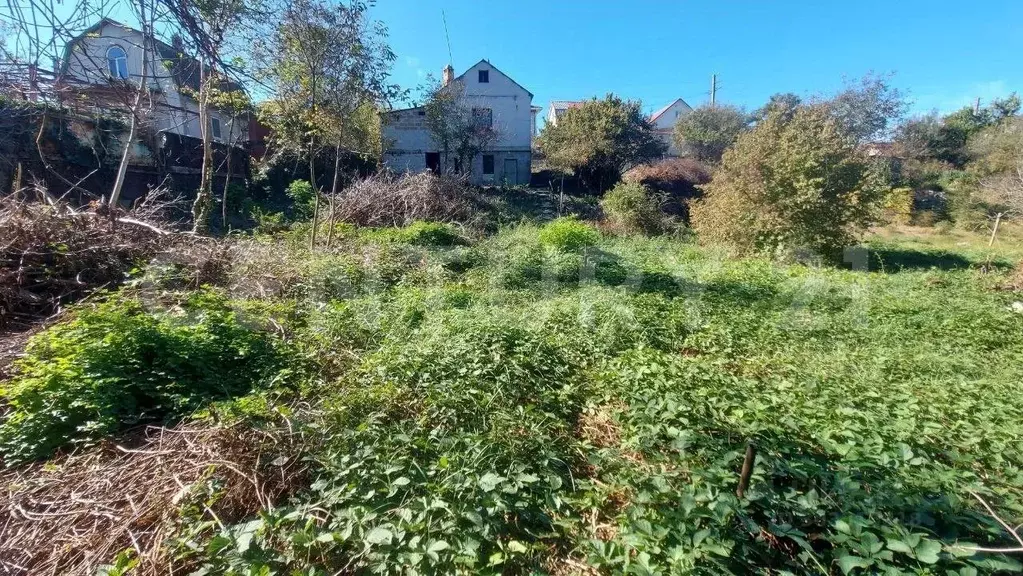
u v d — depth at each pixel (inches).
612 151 865.5
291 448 101.3
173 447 106.7
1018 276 336.8
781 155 453.1
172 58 322.3
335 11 329.7
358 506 83.0
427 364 145.4
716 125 1098.7
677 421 119.4
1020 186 611.8
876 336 213.3
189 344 144.6
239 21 300.8
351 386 134.7
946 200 817.5
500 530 87.0
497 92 957.2
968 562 71.1
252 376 146.7
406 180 519.2
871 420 121.6
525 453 109.0
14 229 201.8
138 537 84.1
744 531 81.9
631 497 97.0
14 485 98.9
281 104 362.3
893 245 611.2
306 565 74.5
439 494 87.0
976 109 1173.1
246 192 557.3
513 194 749.9
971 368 173.3
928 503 82.7
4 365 141.0
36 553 83.7
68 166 393.7
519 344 172.1
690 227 634.8
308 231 393.1
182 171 490.0
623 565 76.9
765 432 114.8
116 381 124.6
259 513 83.0
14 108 270.7
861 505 82.1
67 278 206.8
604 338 191.9
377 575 74.4
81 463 108.0
